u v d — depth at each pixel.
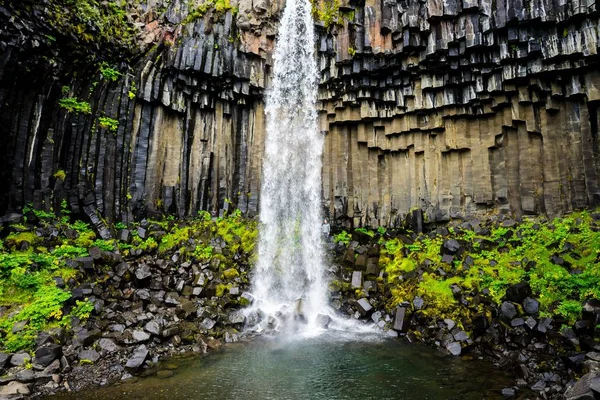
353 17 14.15
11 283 8.87
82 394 7.04
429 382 7.65
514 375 7.91
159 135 14.05
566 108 11.92
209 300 10.88
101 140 12.61
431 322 10.00
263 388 7.39
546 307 9.03
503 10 11.76
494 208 12.94
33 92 11.14
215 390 7.29
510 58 11.91
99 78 12.86
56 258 9.97
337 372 8.10
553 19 11.18
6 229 10.09
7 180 10.50
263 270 12.73
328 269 12.70
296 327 10.80
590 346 7.73
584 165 11.45
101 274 10.43
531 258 10.47
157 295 10.47
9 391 6.77
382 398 7.04
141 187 13.47
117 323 9.26
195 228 13.32
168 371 8.06
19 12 10.39
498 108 12.90
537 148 12.38
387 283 11.56
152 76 13.82
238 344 9.65
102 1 13.09
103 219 12.12
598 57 11.05
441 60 12.78
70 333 8.55
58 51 11.55
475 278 10.48
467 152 13.53
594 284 8.84
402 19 13.11
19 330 8.07
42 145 11.39
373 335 10.24
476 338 9.25
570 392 6.36
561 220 11.34
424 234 13.44
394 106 14.26
